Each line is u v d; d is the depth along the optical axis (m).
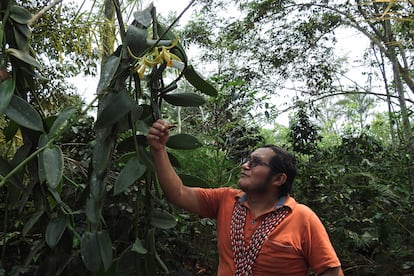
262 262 1.27
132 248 1.16
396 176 3.65
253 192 1.36
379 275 2.97
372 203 3.23
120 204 2.31
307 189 3.31
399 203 3.21
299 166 3.43
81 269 1.25
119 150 1.26
